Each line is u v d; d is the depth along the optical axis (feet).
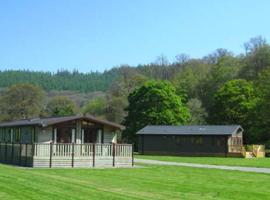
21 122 151.64
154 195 63.67
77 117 136.56
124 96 357.20
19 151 130.00
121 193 63.72
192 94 352.49
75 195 58.75
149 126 256.73
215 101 293.02
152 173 104.37
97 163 126.00
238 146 238.48
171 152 245.86
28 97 379.14
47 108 384.88
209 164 148.56
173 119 270.46
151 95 270.67
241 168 128.98
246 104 277.85
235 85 287.28
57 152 121.29
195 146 241.35
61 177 85.46
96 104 365.40
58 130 136.26
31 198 55.11
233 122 283.38
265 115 264.31
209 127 243.81
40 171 101.71
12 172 91.56
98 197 57.82
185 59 447.42
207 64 398.42
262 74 287.07
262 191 73.51
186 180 89.20
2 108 376.68
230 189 75.31
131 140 275.80
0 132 173.37
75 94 625.00
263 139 272.72
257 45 340.80
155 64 464.65
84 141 139.23
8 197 55.36
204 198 63.00
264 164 152.66
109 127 143.02
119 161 128.67
